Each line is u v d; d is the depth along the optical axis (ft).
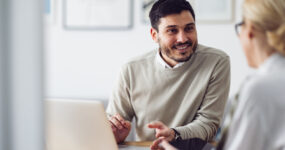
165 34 4.40
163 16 4.35
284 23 2.26
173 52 4.46
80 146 2.79
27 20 1.35
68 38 9.20
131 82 4.93
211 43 8.68
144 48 8.91
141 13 8.86
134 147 4.06
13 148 1.38
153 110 4.83
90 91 9.20
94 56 9.14
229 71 4.76
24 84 1.37
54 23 9.19
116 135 4.24
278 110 2.17
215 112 4.60
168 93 4.79
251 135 2.20
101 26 9.05
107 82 9.12
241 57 8.59
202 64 4.75
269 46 2.38
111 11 9.00
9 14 1.33
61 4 9.14
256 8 2.36
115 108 5.00
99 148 2.85
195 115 4.74
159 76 4.81
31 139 1.41
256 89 2.21
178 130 4.09
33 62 1.37
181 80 4.74
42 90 1.40
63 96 9.27
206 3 8.63
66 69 9.25
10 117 1.37
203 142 3.97
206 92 4.69
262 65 2.41
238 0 8.53
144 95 4.88
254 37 2.43
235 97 2.47
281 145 2.14
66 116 2.84
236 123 2.25
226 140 2.35
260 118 2.18
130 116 5.13
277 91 2.19
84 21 9.11
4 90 1.34
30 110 1.39
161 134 3.91
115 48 9.04
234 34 8.60
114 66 9.08
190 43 4.41
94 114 2.92
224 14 8.59
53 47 9.23
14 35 1.34
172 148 2.88
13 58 1.35
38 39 1.37
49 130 2.74
